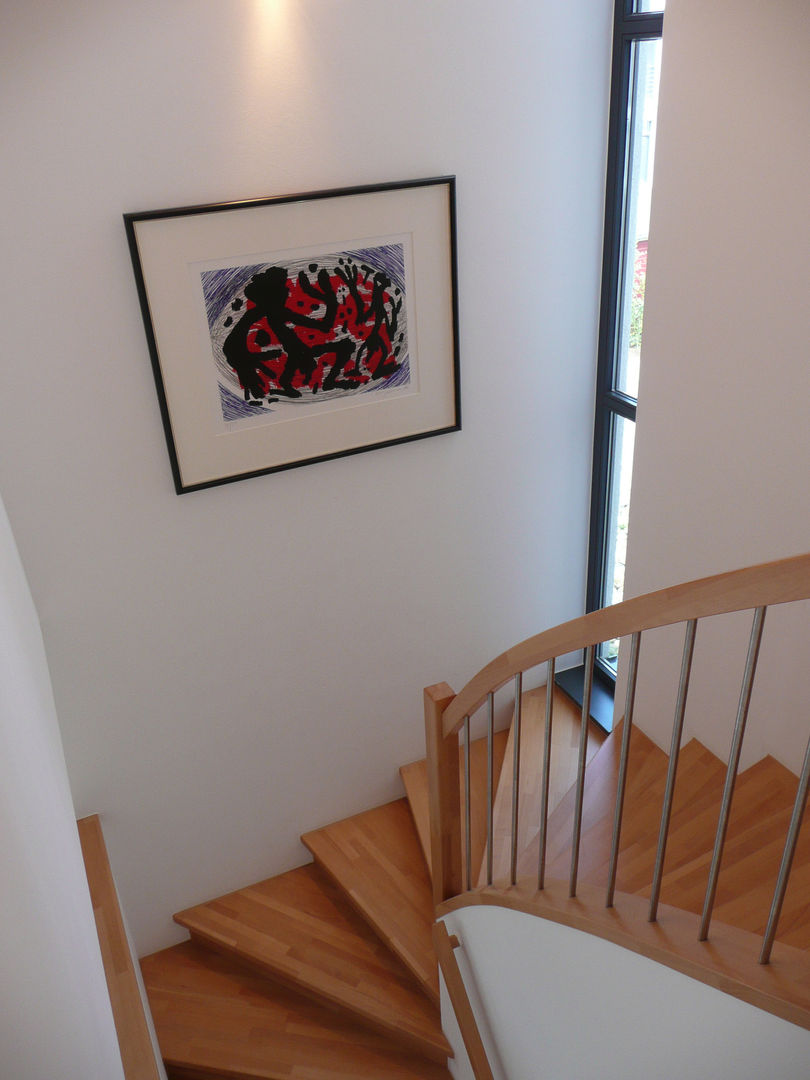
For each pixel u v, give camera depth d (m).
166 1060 4.03
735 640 3.26
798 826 1.66
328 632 4.35
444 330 3.99
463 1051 3.66
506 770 4.59
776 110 2.58
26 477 3.48
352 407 3.94
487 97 3.68
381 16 3.39
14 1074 1.19
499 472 4.44
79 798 4.13
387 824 4.78
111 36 3.04
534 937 2.61
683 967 1.96
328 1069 3.92
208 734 4.27
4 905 1.19
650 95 3.72
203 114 3.26
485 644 4.85
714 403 3.09
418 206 3.71
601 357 4.36
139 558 3.79
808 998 1.71
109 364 3.44
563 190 3.99
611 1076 2.47
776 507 2.95
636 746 3.78
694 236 2.99
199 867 4.55
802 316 2.67
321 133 3.47
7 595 2.38
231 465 3.80
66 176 3.15
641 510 3.59
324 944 4.35
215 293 3.49
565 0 3.64
